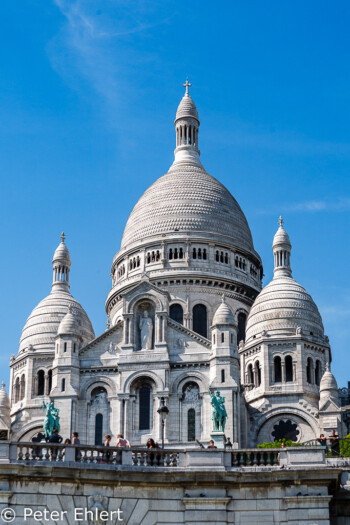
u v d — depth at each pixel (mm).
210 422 113312
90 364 118688
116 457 49094
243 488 48250
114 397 116688
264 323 132500
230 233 149625
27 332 137125
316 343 130625
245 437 118250
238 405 114500
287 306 133250
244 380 132000
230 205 154250
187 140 165500
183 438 114062
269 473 48062
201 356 117438
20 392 134000
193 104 167750
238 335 141750
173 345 118688
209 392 114438
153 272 143875
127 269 148375
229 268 146250
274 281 138625
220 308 118812
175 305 140875
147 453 49625
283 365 128500
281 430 125062
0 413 131125
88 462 48219
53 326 136500
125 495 47625
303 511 47406
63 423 114938
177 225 147625
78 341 119750
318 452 49000
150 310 121188
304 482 47875
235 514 47906
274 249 142875
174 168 160625
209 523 47438
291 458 49000
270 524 47562
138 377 116812
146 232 148750
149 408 116125
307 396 126812
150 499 47844
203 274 142125
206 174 159625
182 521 47656
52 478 46719
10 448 47688
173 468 48250
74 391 116312
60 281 144750
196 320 140875
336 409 122062
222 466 48844
